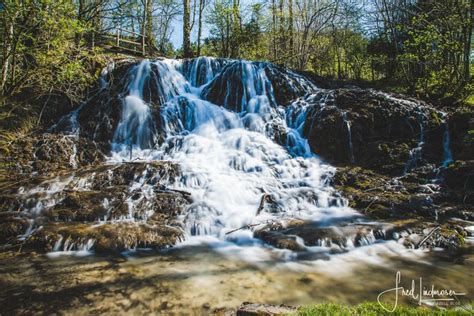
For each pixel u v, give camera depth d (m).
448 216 7.59
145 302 4.16
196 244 6.38
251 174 9.67
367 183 9.26
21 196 7.27
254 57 22.69
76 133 10.88
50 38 8.48
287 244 6.11
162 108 12.23
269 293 4.43
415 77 16.20
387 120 11.26
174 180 8.64
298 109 12.64
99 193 7.65
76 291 4.44
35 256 5.60
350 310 3.32
